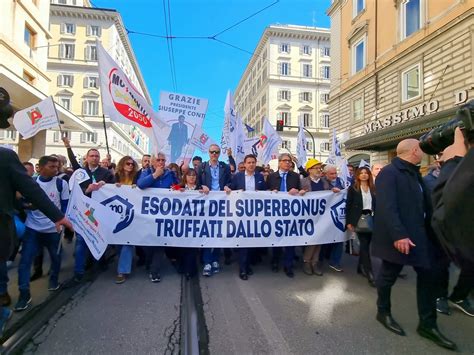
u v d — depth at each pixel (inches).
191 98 300.4
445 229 57.6
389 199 120.3
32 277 185.0
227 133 364.2
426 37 579.2
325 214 208.8
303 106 2026.3
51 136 1624.0
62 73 1710.1
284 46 2034.9
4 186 96.6
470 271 59.3
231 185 211.6
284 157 215.5
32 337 117.2
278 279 193.8
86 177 190.1
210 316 138.5
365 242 190.7
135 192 189.3
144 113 224.5
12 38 626.2
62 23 1711.4
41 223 149.6
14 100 661.3
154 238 188.1
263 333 124.0
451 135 74.8
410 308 151.3
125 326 127.0
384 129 631.8
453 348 112.7
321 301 157.9
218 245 193.5
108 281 183.6
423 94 590.9
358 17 813.2
